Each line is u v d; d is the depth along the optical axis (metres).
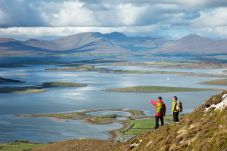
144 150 33.22
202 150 24.95
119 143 50.97
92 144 51.81
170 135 31.23
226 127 25.48
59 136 170.12
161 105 39.50
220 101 31.50
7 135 172.62
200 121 29.84
